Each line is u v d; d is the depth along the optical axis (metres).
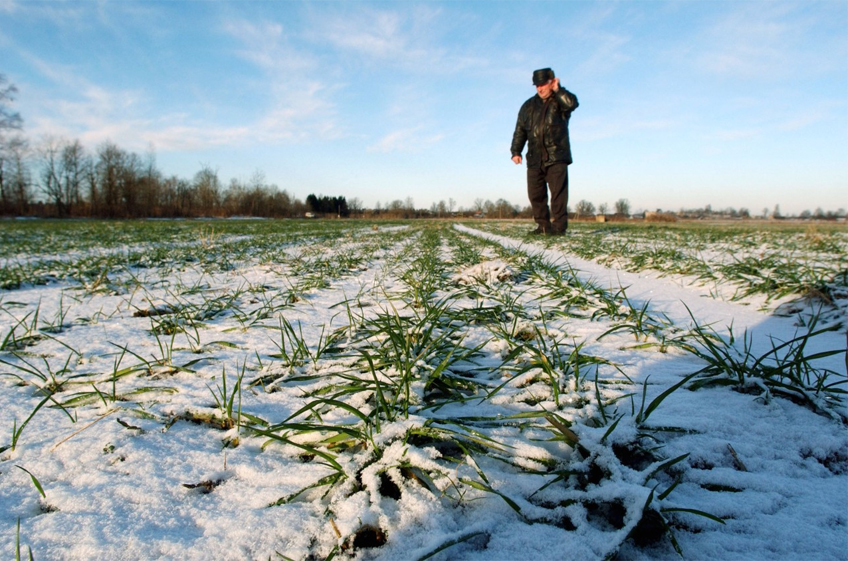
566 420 1.36
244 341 2.48
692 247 7.98
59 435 1.43
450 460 1.23
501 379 1.86
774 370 1.67
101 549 0.95
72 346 2.41
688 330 2.57
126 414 1.57
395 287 4.29
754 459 1.26
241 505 1.10
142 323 2.96
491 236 13.45
